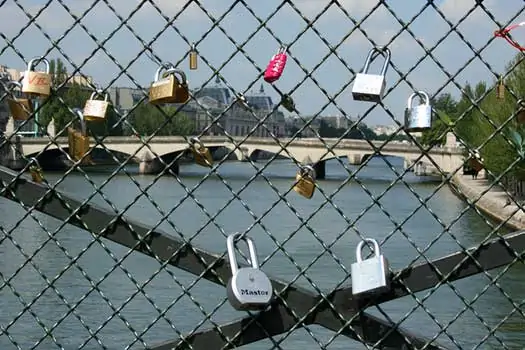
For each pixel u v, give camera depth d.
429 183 69.44
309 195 4.14
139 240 4.14
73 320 17.70
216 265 4.14
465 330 16.52
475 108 3.99
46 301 19.44
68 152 4.18
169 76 4.07
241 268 4.04
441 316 17.44
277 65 3.99
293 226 32.16
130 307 18.69
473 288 19.70
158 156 4.14
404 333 4.07
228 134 4.12
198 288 19.67
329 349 14.11
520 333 13.75
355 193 46.03
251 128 4.09
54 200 4.15
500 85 3.94
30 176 4.22
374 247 4.08
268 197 45.78
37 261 23.77
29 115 4.19
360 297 4.07
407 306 18.06
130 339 16.67
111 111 4.19
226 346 4.16
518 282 19.92
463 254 4.01
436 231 32.66
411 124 3.98
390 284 4.05
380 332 4.09
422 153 4.08
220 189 55.00
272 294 4.08
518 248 3.97
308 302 4.11
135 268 23.03
